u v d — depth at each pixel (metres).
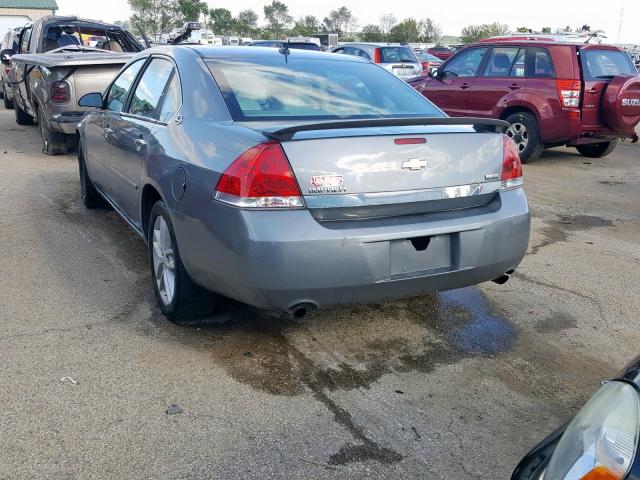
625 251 5.88
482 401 3.34
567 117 9.44
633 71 10.15
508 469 2.82
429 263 3.50
